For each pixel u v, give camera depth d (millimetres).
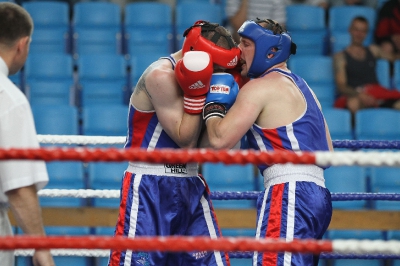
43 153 3848
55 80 14797
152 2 17109
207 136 5762
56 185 11742
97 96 14555
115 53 15992
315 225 5395
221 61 5574
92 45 15984
